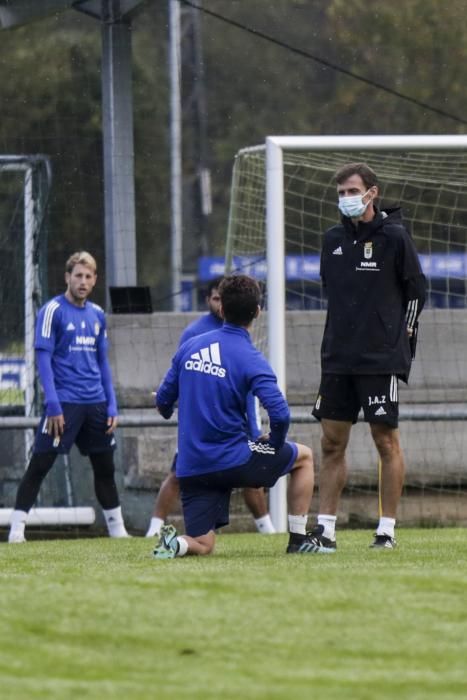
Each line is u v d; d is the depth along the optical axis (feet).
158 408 83.61
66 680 46.65
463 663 49.47
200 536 81.87
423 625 54.80
